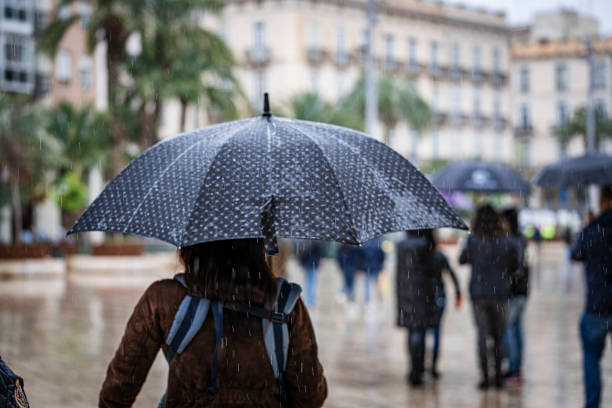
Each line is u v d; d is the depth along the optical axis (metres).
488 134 91.69
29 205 55.06
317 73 76.19
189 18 37.41
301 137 3.99
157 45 37.06
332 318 18.52
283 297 3.63
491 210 10.52
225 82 41.97
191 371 3.57
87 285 28.38
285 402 3.72
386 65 80.25
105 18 36.09
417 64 83.62
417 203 4.02
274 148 3.88
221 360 3.55
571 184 15.66
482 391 10.45
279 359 3.61
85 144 42.72
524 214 73.88
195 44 38.38
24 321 17.86
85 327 16.80
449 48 87.31
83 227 3.83
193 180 3.77
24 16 55.03
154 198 3.79
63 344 14.41
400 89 68.12
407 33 83.00
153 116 37.75
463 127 89.00
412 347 10.70
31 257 32.72
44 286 27.86
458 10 88.19
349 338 15.28
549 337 15.21
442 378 11.31
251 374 3.57
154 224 3.68
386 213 3.86
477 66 90.44
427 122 69.81
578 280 30.39
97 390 10.45
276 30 75.25
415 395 10.18
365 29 79.12
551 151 98.62
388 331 16.28
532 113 99.12
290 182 3.75
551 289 26.25
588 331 8.40
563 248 58.03
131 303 21.86
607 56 96.88
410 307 10.61
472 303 10.53
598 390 8.41
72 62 58.94
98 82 45.34
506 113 93.69
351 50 78.12
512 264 10.44
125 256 34.97
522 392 10.38
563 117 98.31
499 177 16.67
